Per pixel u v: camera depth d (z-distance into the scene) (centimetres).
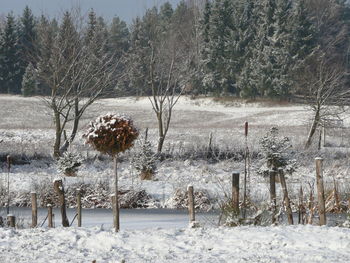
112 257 1061
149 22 5847
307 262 955
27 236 1262
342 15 11862
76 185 2453
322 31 10394
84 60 3838
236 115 7406
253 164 3039
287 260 971
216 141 4531
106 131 1470
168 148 4038
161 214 2100
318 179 1309
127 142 1487
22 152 3681
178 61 4962
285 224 1383
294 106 7944
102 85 3909
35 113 7562
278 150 2741
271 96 8538
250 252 1052
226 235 1177
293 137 4753
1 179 2648
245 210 1388
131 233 1227
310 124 5372
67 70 3788
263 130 5453
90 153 3809
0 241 1227
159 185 2638
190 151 3675
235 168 3241
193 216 1445
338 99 4841
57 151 3656
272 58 8619
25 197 2383
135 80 7688
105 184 2481
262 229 1215
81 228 1306
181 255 1051
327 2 10719
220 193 2367
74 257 1076
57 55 3759
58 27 4238
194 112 7644
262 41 8894
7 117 7306
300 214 1502
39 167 3397
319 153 3569
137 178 2905
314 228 1201
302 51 8481
